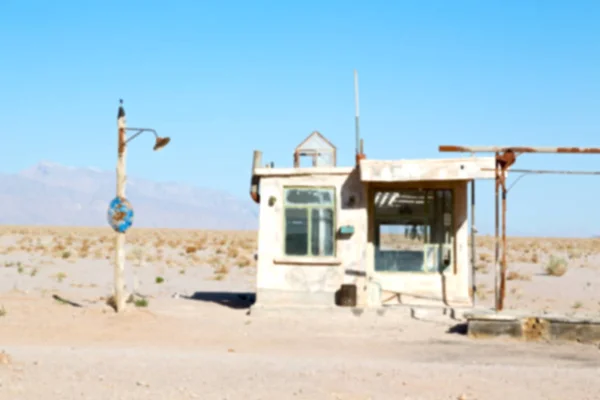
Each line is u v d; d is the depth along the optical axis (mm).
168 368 11906
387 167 20250
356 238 21344
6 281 29719
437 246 21719
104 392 9875
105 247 60219
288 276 21422
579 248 73562
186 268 39562
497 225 19422
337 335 17812
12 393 9578
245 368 12070
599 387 10820
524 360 14586
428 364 13203
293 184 21719
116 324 18047
